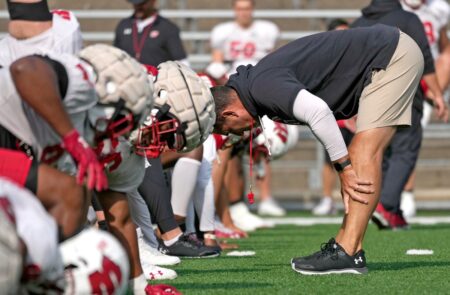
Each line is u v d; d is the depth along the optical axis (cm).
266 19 4925
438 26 3859
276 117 1805
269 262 2189
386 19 2961
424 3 3850
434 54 3881
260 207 4462
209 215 2477
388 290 1650
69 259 1238
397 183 3384
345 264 1870
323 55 1822
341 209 4706
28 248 1154
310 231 3431
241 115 1800
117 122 1370
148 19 3491
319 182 4753
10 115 1316
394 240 2927
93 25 4844
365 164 1828
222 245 2644
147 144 1515
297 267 1881
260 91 1762
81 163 1245
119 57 1366
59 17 1573
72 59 1321
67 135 1246
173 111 1515
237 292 1622
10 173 1271
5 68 1338
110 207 1484
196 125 1528
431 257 2300
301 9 5009
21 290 1185
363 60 1830
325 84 1833
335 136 1728
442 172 4762
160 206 2288
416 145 3406
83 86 1300
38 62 1246
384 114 1830
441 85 3897
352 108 1878
